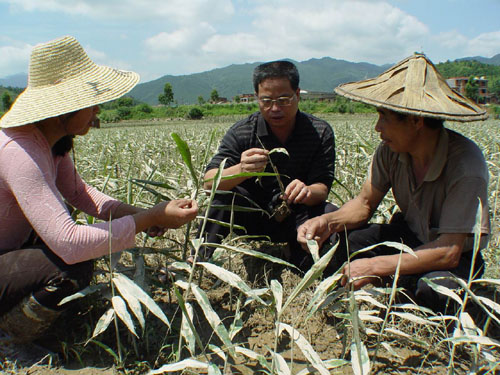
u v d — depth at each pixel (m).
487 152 6.21
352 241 2.34
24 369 1.67
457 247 1.81
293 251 2.63
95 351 1.78
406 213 2.21
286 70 2.33
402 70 1.83
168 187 2.09
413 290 2.18
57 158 1.80
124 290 1.58
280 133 2.59
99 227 1.62
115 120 53.75
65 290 1.63
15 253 1.64
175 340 1.87
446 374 1.64
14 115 1.54
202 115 54.84
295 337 1.51
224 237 2.65
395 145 1.91
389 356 1.76
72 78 1.65
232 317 2.08
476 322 1.97
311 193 2.53
